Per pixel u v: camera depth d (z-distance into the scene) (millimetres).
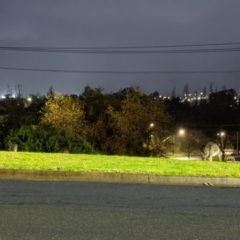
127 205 10906
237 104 92750
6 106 63719
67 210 10172
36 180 15102
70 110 48844
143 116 47562
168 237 8125
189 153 71125
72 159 19484
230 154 77750
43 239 7812
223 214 10148
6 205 10625
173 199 11930
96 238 7941
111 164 17641
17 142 27453
